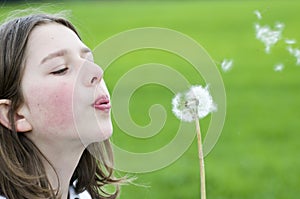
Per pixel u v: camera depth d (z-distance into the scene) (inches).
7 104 119.3
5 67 119.2
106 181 151.2
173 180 445.4
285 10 1263.5
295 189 436.1
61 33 120.9
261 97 774.5
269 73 893.2
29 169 121.0
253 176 470.9
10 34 120.6
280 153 541.0
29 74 117.6
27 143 121.3
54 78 116.1
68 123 115.9
